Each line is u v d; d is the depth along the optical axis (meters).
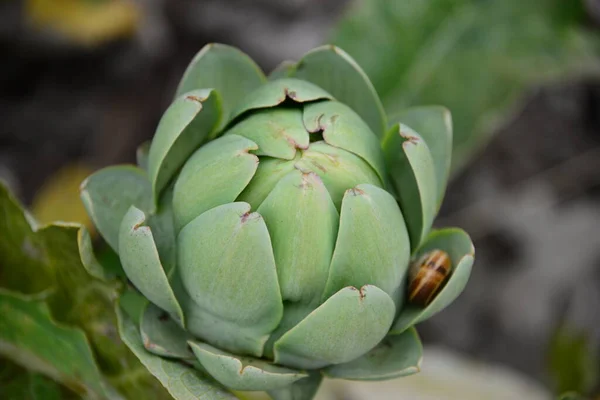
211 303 0.58
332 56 0.60
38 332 0.63
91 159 0.81
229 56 0.61
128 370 0.62
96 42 0.79
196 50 0.84
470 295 0.82
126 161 0.81
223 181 0.57
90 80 0.83
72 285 0.62
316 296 0.57
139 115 0.82
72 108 0.82
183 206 0.58
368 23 0.72
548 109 0.86
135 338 0.59
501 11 0.73
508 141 0.86
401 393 0.73
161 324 0.59
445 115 0.61
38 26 0.79
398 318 0.59
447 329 0.80
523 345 0.81
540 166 0.85
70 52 0.82
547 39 0.74
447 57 0.73
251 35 0.84
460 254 0.59
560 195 0.85
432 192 0.58
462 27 0.73
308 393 0.59
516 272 0.83
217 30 0.84
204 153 0.58
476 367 0.75
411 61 0.72
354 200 0.56
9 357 0.65
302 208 0.57
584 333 0.79
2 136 0.81
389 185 0.59
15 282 0.63
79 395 0.65
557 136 0.86
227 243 0.56
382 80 0.72
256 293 0.57
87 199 0.59
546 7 0.74
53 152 0.81
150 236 0.56
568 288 0.83
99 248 0.75
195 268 0.57
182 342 0.59
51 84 0.83
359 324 0.56
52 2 0.78
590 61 0.74
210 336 0.58
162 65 0.83
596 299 0.82
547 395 0.77
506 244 0.84
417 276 0.58
